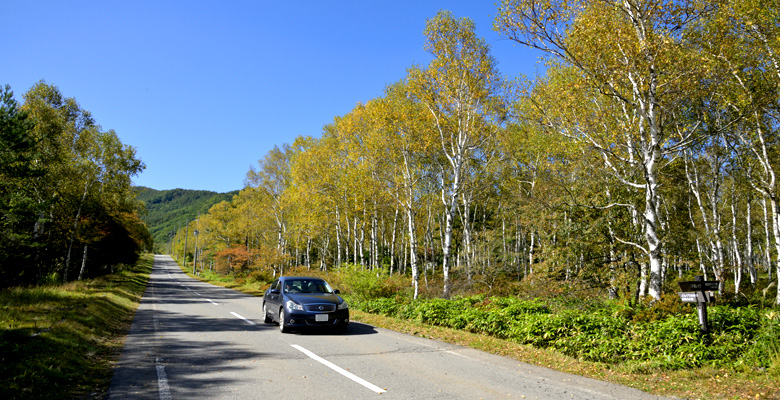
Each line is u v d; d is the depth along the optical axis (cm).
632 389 550
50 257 2903
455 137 1966
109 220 3881
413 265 1964
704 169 1994
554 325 839
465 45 1802
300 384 571
